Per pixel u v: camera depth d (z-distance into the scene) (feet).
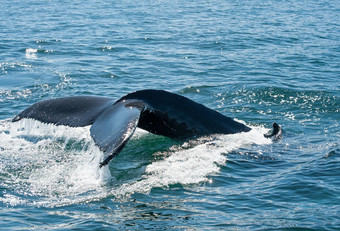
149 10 255.50
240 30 188.44
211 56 139.23
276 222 46.75
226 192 52.95
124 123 51.67
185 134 64.39
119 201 50.31
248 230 45.19
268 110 87.61
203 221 46.65
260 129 75.10
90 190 52.47
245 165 59.88
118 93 99.86
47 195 51.44
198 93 100.22
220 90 101.35
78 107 60.08
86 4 283.38
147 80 111.14
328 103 90.79
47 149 62.59
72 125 57.93
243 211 48.91
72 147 63.41
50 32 178.29
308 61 132.77
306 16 238.07
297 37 173.78
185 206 49.60
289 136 71.87
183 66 125.80
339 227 45.80
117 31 183.11
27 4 278.05
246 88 100.58
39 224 45.80
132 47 151.43
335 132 75.10
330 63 130.31
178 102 63.62
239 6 283.18
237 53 144.25
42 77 110.52
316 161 61.67
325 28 196.95
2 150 61.82
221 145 64.28
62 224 45.78
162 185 53.93
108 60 131.95
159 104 62.08
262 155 62.90
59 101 61.82
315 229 45.50
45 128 60.23
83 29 187.42
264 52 146.00
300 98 93.81
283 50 149.59
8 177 54.85
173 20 217.15
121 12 245.04
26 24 197.88
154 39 166.20
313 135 73.31
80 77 111.65
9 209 48.62
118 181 54.65
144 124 62.90
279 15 241.14
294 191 53.36
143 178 55.36
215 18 226.17
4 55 135.44
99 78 111.86
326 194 52.65
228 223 46.24
